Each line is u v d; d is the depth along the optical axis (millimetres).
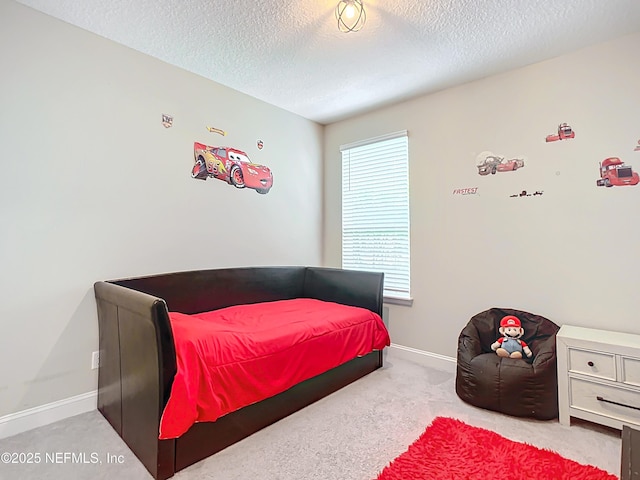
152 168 2400
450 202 2812
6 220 1804
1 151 1788
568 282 2271
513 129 2504
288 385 1935
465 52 2289
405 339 3059
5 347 1796
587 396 1859
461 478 1450
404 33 2082
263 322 2238
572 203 2262
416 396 2264
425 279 2949
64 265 1999
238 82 2779
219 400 1590
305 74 2633
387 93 2951
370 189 3404
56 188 1973
